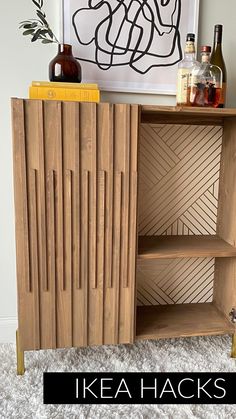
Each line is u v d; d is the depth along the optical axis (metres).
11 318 1.98
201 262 2.11
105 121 1.50
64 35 1.77
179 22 1.85
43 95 1.50
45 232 1.53
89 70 1.82
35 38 1.61
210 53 1.77
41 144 1.47
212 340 1.99
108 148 1.52
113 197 1.57
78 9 1.75
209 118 1.94
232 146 1.85
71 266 1.58
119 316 1.68
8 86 1.78
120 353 1.84
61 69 1.58
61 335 1.64
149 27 1.83
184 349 1.89
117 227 1.60
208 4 1.87
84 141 1.50
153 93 1.90
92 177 1.53
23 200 1.50
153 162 1.96
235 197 1.82
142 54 1.85
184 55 1.85
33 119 1.44
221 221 1.99
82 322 1.65
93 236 1.58
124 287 1.66
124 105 1.50
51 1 1.74
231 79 1.96
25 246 1.53
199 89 1.70
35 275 1.56
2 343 1.96
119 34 1.81
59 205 1.53
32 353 1.83
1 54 1.75
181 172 1.99
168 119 1.91
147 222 2.02
